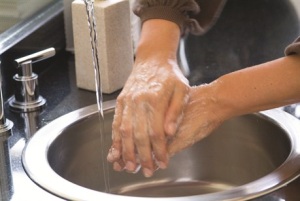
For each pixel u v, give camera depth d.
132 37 1.50
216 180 1.40
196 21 1.37
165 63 1.21
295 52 1.12
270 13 1.85
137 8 1.33
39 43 1.52
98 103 1.31
